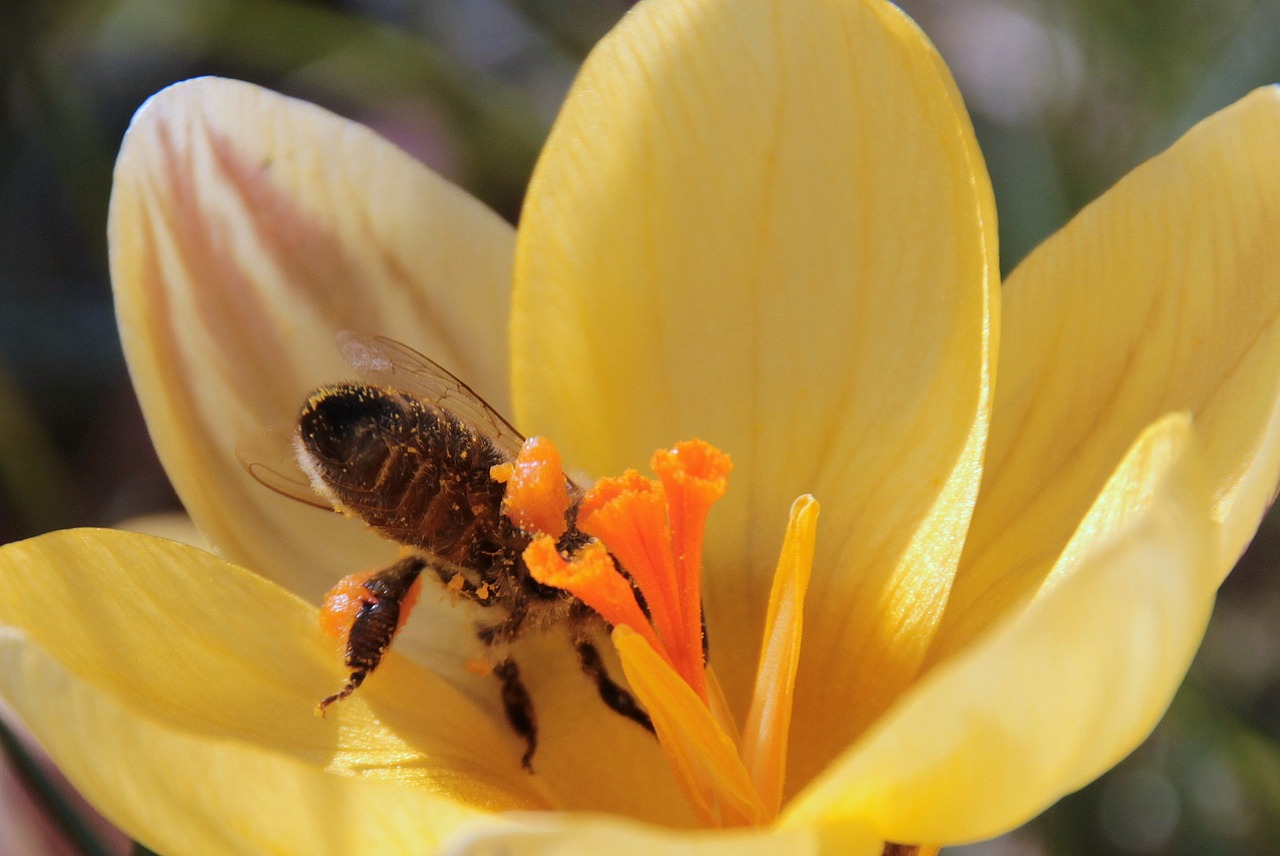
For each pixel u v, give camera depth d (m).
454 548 0.13
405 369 0.14
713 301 0.14
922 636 0.13
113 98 0.22
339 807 0.12
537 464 0.13
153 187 0.14
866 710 0.13
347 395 0.13
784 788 0.13
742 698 0.14
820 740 0.13
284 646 0.13
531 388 0.14
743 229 0.14
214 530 0.14
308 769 0.12
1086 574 0.11
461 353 0.14
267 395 0.14
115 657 0.13
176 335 0.14
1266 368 0.12
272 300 0.14
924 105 0.13
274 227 0.14
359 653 0.13
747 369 0.14
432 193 0.14
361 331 0.14
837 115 0.13
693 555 0.13
